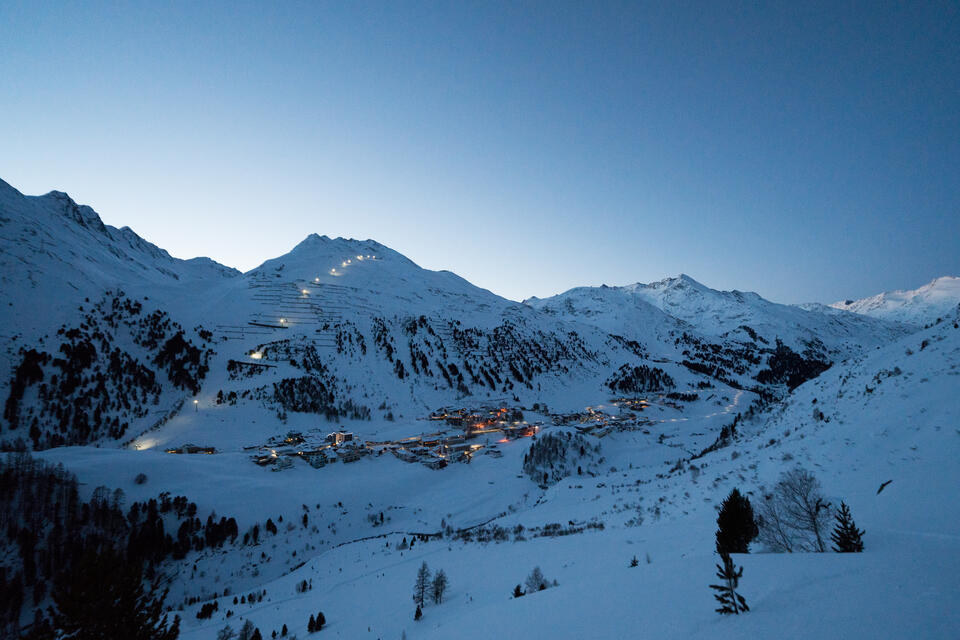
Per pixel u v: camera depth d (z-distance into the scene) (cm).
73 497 7350
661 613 961
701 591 1055
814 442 3356
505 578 3491
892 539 1352
